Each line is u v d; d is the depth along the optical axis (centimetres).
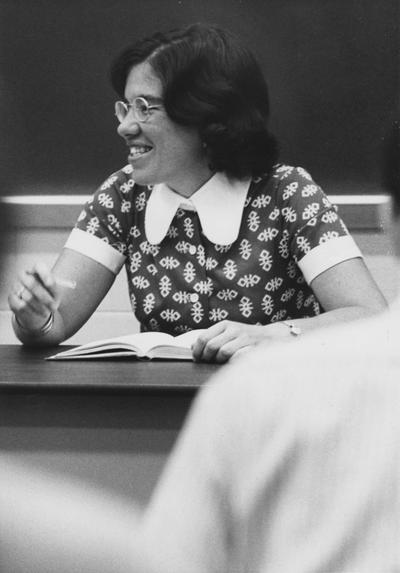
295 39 527
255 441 100
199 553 101
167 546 101
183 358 302
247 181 353
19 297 333
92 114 536
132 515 68
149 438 254
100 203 365
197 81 340
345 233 343
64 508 67
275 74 529
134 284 359
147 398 252
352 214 530
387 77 525
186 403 252
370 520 95
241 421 100
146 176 348
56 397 254
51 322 343
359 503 95
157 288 354
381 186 142
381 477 96
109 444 255
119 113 349
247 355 107
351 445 97
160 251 355
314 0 525
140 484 255
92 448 255
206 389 105
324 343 103
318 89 529
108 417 254
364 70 526
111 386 250
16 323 342
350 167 530
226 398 102
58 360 304
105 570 66
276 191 351
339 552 95
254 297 347
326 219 343
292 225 344
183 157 346
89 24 531
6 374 270
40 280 330
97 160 538
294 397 100
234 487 101
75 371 277
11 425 257
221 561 102
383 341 102
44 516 66
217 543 102
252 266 346
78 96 535
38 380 258
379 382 98
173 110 339
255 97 351
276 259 348
